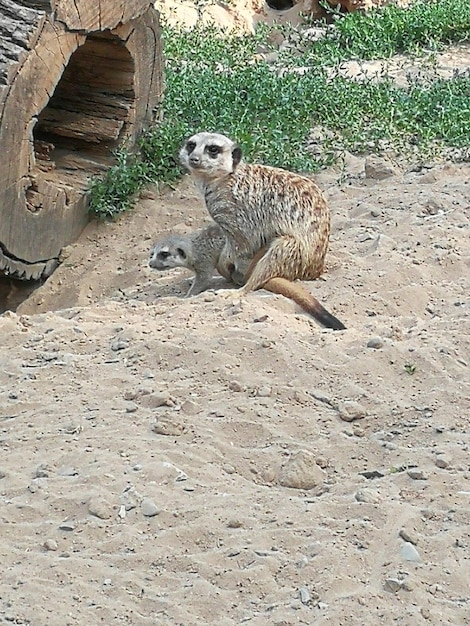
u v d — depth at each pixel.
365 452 5.45
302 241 7.82
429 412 5.82
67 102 10.59
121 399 5.99
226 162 7.89
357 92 12.67
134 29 10.23
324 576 4.40
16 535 4.73
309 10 20.03
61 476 5.18
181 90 12.58
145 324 6.98
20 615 4.14
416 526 4.77
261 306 7.23
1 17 8.63
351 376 6.17
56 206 9.54
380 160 10.70
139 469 5.16
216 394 5.98
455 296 7.79
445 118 11.78
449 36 16.42
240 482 5.18
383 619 4.17
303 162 10.72
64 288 9.54
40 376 6.34
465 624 4.18
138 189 10.51
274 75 13.48
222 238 8.17
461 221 9.15
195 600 4.28
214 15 19.62
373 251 8.53
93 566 4.48
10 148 8.59
